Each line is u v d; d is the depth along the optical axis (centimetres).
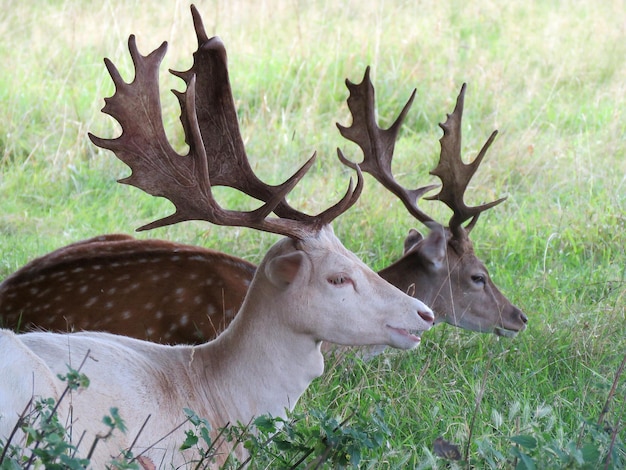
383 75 2273
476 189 1766
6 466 622
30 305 1128
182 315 1128
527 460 712
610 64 2445
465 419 959
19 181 1773
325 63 2259
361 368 1109
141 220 1638
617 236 1578
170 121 2012
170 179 838
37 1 2702
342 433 738
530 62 2470
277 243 861
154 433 796
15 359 694
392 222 1617
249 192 905
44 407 672
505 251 1538
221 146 908
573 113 2147
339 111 2117
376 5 2803
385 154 1248
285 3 2723
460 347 1227
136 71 831
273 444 834
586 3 2906
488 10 2875
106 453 754
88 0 2712
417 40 2503
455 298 1248
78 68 2261
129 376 805
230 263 1167
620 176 1806
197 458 809
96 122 1964
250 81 2244
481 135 1980
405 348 847
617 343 1208
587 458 753
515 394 1049
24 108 2017
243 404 850
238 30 2555
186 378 845
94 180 1798
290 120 2067
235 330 857
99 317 1121
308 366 859
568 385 1109
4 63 2227
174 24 2277
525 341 1242
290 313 841
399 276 1250
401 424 990
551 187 1788
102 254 1156
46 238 1559
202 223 1609
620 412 922
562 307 1323
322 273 838
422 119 2142
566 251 1570
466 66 2370
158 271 1145
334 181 1783
